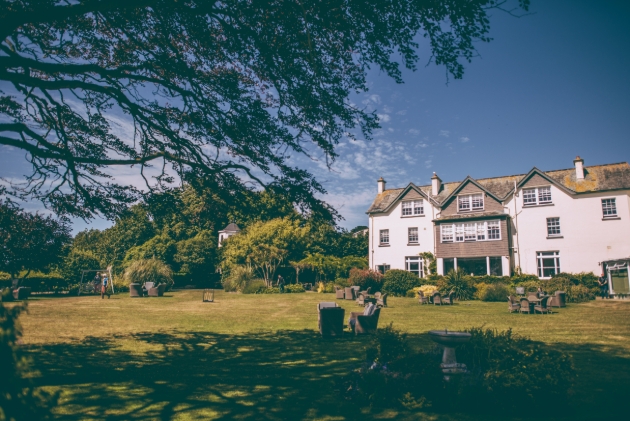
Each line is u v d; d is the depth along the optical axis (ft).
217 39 30.22
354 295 92.84
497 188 113.19
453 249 113.29
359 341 38.65
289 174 30.04
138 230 184.24
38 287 106.32
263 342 37.78
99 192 33.24
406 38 24.50
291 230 129.90
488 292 87.15
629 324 47.85
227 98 31.40
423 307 71.56
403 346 23.31
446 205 117.80
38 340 36.58
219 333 42.75
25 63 23.48
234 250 132.67
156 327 46.21
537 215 104.78
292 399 21.03
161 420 17.84
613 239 94.99
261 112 30.22
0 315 10.08
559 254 100.68
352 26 24.61
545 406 18.89
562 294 69.62
